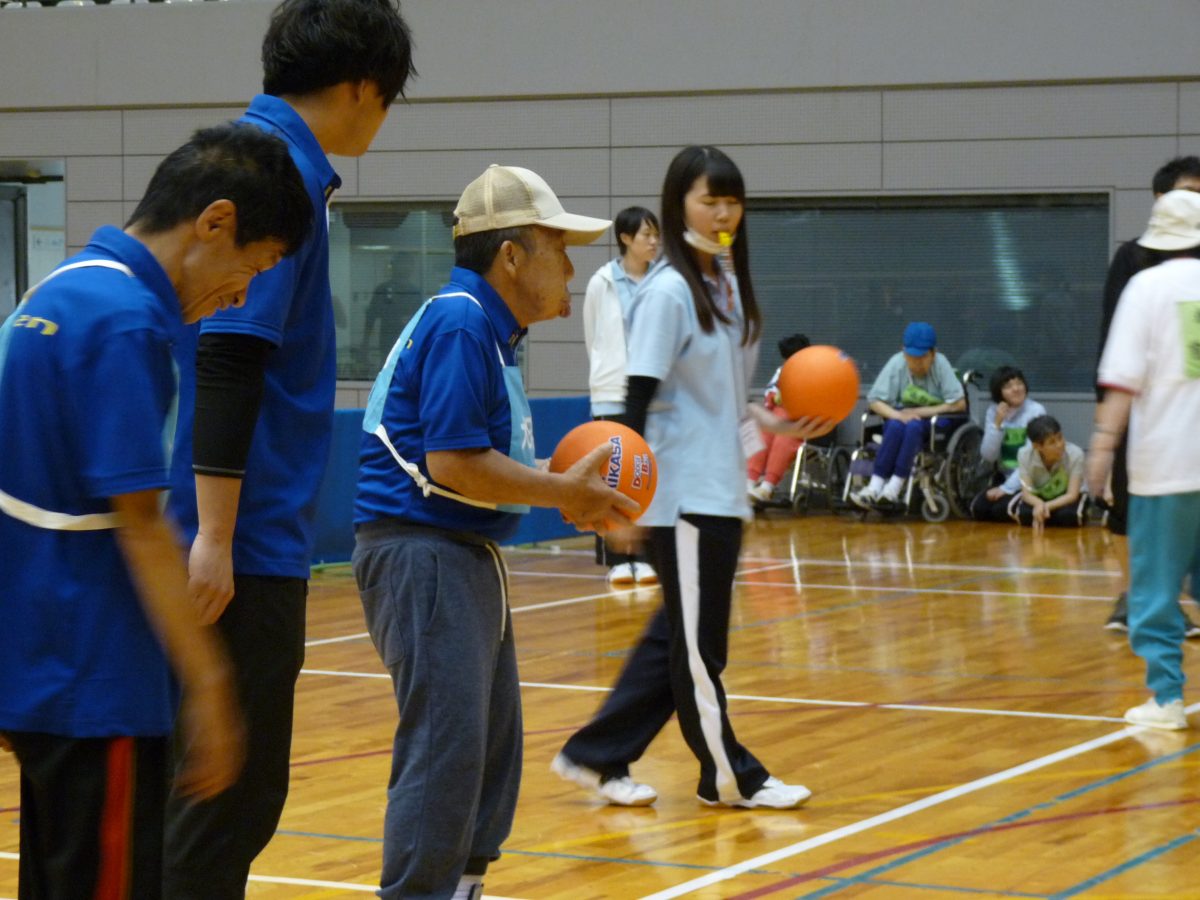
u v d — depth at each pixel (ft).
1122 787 16.75
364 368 52.39
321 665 24.56
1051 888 13.37
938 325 47.24
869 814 15.80
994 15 45.88
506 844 14.89
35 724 7.68
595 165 49.88
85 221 54.29
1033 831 15.12
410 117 51.39
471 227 11.27
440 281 51.57
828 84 47.37
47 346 7.58
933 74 46.47
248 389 9.39
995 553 37.96
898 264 47.52
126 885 7.85
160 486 7.54
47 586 7.66
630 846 14.80
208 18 52.60
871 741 19.06
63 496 7.65
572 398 40.88
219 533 9.35
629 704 16.20
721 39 48.26
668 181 15.47
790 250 48.44
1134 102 45.09
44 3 55.01
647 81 48.98
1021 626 27.55
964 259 46.91
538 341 50.70
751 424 15.89
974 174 46.47
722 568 15.53
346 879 13.75
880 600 30.81
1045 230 46.16
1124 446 24.43
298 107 10.24
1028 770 17.53
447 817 10.70
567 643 26.27
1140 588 19.71
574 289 50.19
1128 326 19.13
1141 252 19.66
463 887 11.35
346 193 52.06
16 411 7.62
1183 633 19.76
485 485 10.69
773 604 30.37
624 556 33.76
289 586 10.07
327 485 35.35
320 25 10.12
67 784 7.81
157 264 7.94
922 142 46.91
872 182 47.37
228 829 9.94
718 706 15.74
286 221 8.20
